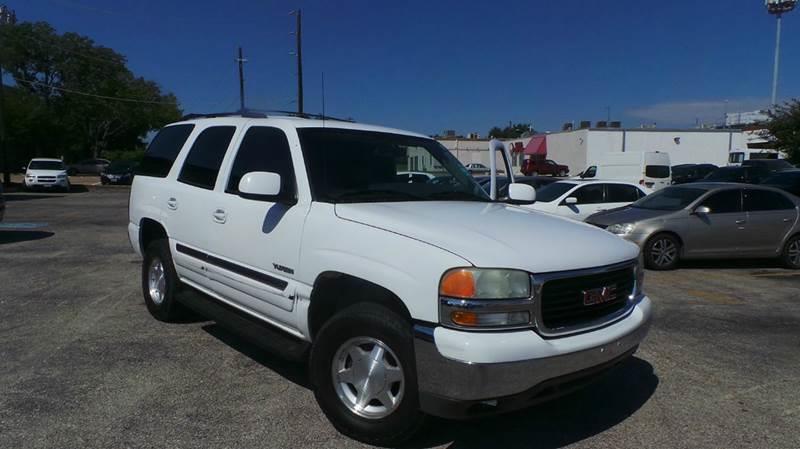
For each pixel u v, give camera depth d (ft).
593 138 152.87
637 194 42.01
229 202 14.67
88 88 202.28
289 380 14.39
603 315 11.22
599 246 11.50
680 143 152.46
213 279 15.53
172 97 224.74
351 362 11.44
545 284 10.16
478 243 10.36
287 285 12.75
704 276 30.66
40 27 193.67
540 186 47.47
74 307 20.68
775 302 24.40
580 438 11.89
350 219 11.73
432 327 9.96
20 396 13.07
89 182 129.08
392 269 10.54
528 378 9.76
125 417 12.17
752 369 16.08
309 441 11.37
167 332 17.93
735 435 12.14
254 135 15.02
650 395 14.15
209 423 12.02
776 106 108.17
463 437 11.76
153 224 18.88
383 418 10.94
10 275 26.20
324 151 13.64
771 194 33.58
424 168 15.24
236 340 17.31
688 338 18.97
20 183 113.09
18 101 159.74
